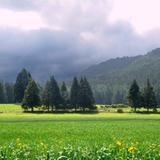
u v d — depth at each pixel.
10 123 59.66
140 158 14.22
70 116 94.31
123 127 50.16
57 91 144.25
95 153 14.48
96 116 95.00
